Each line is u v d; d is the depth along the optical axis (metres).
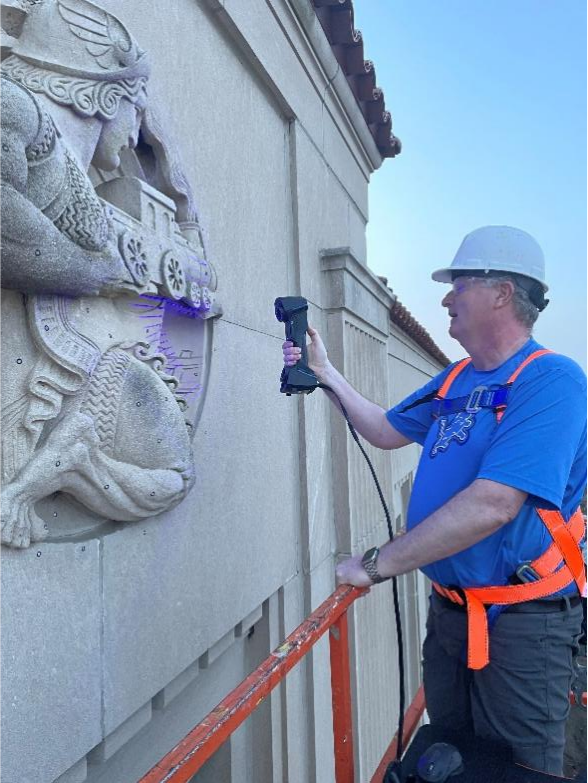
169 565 2.09
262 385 3.01
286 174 3.55
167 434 1.91
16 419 1.48
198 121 2.47
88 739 1.68
